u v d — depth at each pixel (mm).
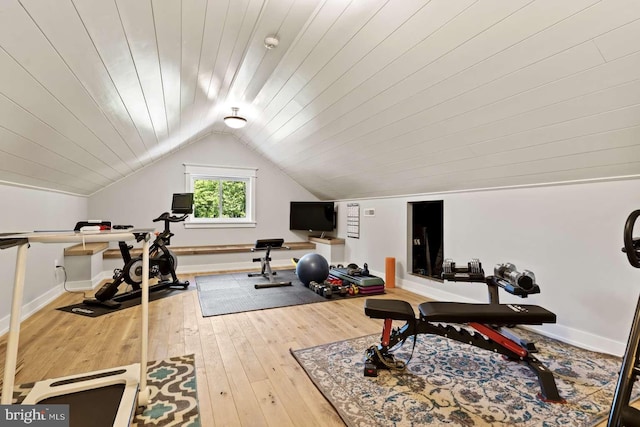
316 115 3389
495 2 1557
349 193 5332
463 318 1984
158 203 5234
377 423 1578
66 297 3639
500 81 1962
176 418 1590
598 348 2420
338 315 3197
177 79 2346
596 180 2400
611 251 2350
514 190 3004
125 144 3303
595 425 1583
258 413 1646
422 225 4422
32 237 1373
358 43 2160
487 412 1677
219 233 5691
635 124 1832
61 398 1476
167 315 3127
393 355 2236
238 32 2039
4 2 979
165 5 1433
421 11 1752
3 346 2365
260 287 4211
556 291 2680
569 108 1925
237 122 3965
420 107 2506
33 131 1939
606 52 1541
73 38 1323
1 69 1270
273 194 6059
